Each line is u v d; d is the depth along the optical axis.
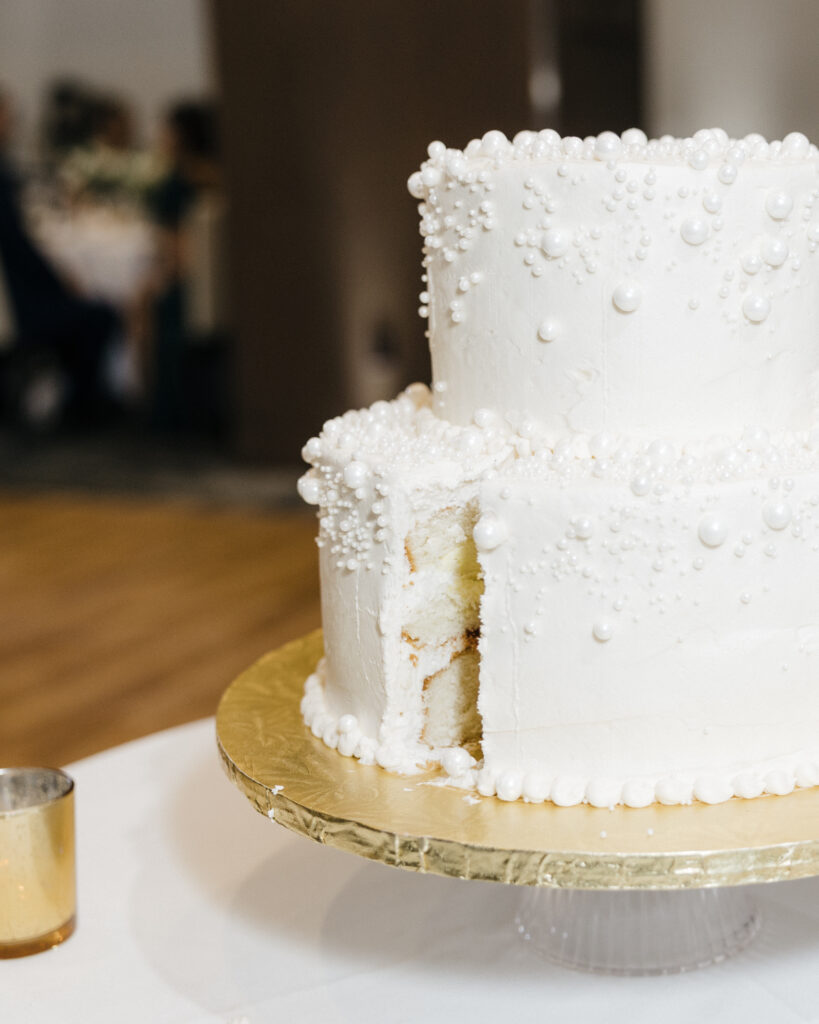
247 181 6.51
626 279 1.31
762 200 1.31
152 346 8.04
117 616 4.47
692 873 1.15
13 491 6.70
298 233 6.45
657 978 1.39
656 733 1.29
